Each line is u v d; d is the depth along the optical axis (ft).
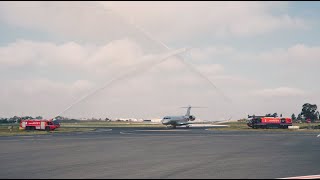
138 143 170.50
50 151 129.70
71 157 109.60
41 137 229.45
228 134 267.18
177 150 133.80
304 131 331.57
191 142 177.68
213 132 307.78
